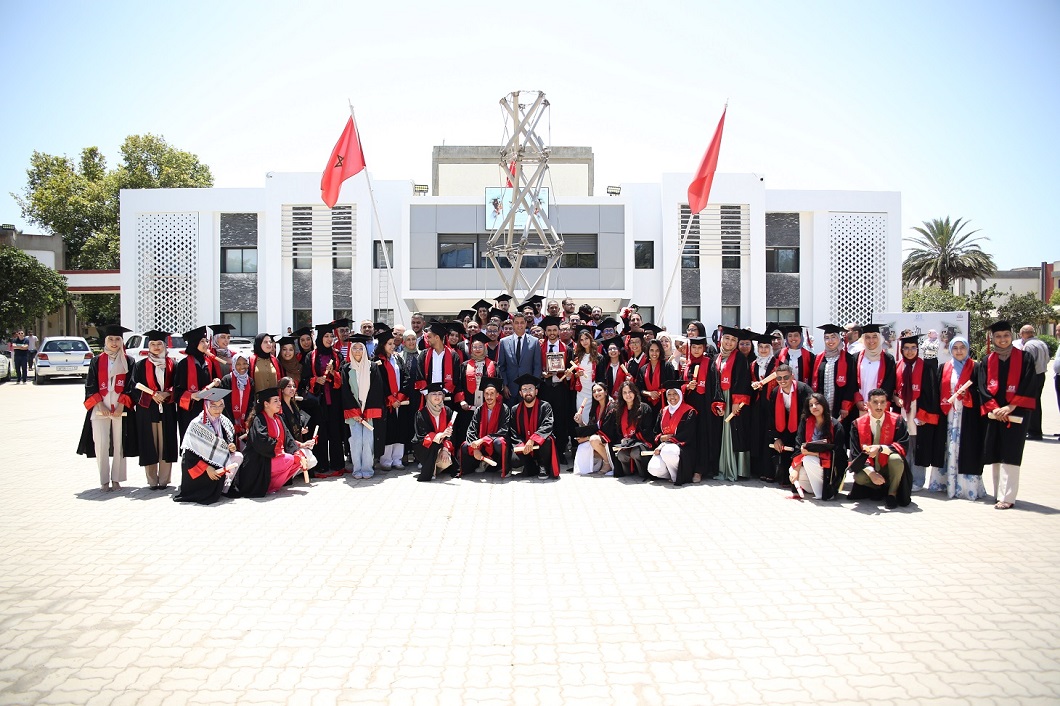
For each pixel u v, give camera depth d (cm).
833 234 2814
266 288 2759
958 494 847
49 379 2944
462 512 774
